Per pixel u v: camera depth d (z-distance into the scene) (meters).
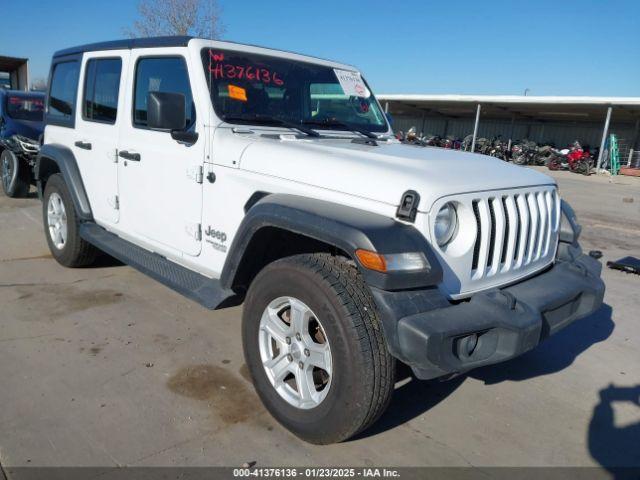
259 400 3.03
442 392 3.28
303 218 2.46
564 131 30.61
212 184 3.18
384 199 2.42
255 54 3.62
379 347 2.32
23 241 6.00
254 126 3.35
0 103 9.36
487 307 2.43
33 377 3.11
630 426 3.03
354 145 3.21
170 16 20.83
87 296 4.39
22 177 8.39
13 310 4.03
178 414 2.84
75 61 4.64
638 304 5.11
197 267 3.42
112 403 2.90
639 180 21.30
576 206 12.12
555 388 3.42
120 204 4.04
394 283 2.21
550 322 2.78
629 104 21.16
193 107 3.30
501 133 33.19
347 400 2.36
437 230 2.40
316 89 3.86
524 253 2.90
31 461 2.41
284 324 2.73
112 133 4.04
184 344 3.65
